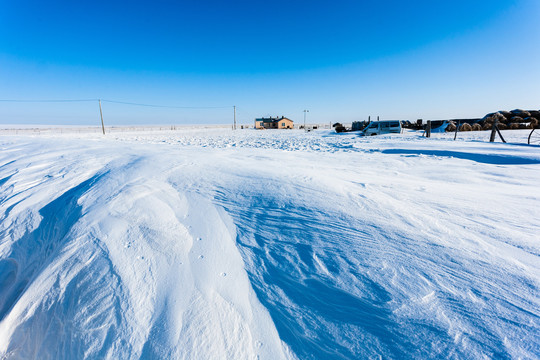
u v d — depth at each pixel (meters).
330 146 12.19
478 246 1.97
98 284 1.87
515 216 2.51
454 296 1.55
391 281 1.69
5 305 2.33
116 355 1.47
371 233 2.18
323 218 2.43
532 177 4.56
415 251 1.94
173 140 16.97
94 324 1.65
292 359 1.38
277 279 1.82
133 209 2.74
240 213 2.62
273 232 2.29
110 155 5.59
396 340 1.37
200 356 1.41
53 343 1.68
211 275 1.87
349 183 3.51
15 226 3.10
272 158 5.96
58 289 1.93
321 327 1.50
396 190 3.31
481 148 8.73
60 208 3.15
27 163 5.20
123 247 2.18
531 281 1.60
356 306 1.57
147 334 1.53
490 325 1.37
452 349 1.28
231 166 4.30
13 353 1.76
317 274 1.82
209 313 1.61
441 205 2.78
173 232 2.35
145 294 1.76
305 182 3.31
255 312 1.61
